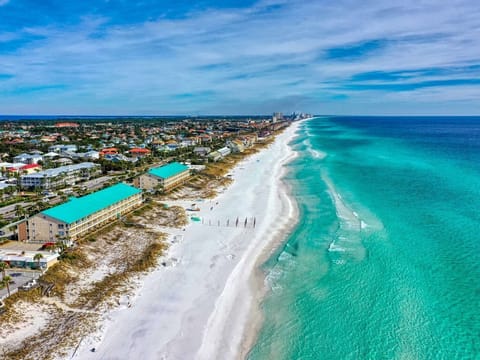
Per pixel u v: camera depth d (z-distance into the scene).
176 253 69.94
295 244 74.31
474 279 57.97
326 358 42.19
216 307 52.19
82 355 41.41
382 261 65.00
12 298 48.66
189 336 45.78
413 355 42.09
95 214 76.81
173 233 80.50
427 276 59.34
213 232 81.88
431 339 44.59
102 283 57.16
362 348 43.56
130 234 77.56
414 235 76.56
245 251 71.56
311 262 65.88
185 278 60.16
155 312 50.44
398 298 53.34
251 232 82.00
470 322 47.59
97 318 48.25
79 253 64.44
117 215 85.19
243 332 46.97
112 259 66.06
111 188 92.00
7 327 43.94
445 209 94.06
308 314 50.50
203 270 63.16
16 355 40.16
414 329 46.53
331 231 80.69
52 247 64.88
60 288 54.12
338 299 53.78
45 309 48.78
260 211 97.81
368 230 80.44
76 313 48.84
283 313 50.91
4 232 76.75
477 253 67.19
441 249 69.25
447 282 57.34
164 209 96.38
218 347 44.06
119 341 44.16
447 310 50.19
